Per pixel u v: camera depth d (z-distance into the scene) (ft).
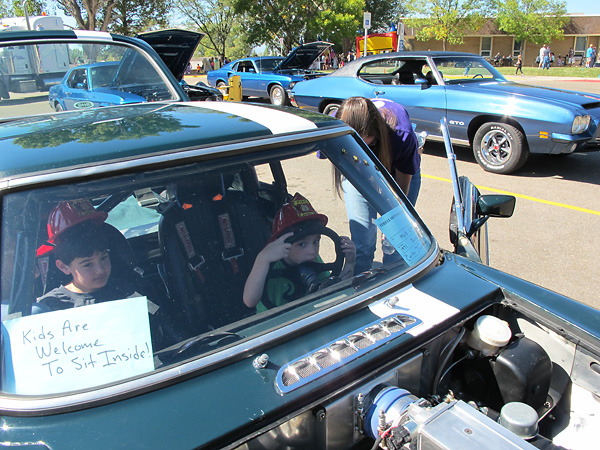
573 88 58.95
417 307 5.41
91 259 4.81
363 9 122.31
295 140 5.92
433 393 5.49
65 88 12.29
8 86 11.25
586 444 5.50
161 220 5.41
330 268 6.08
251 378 4.33
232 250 5.66
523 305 5.90
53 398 4.00
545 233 16.55
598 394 5.48
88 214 4.81
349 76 29.63
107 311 4.61
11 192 4.51
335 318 5.09
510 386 5.55
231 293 5.46
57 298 4.54
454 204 8.61
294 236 6.00
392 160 10.91
